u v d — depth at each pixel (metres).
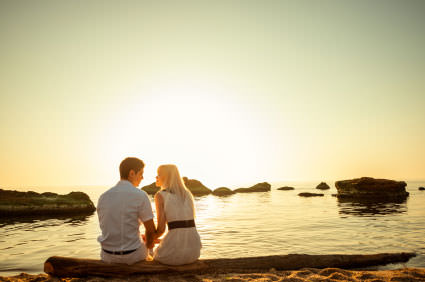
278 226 12.54
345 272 4.63
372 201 27.89
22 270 6.29
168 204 4.24
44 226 13.62
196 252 4.41
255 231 11.24
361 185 33.16
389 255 6.16
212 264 4.74
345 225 12.41
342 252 7.48
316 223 13.23
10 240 9.89
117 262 4.09
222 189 52.91
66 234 11.13
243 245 8.55
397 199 30.34
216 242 9.04
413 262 6.09
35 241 9.66
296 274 4.55
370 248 7.87
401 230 10.84
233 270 4.71
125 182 4.20
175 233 4.23
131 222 4.08
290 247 8.19
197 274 4.38
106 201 4.09
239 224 13.41
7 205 18.58
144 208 4.11
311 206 23.25
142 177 4.46
